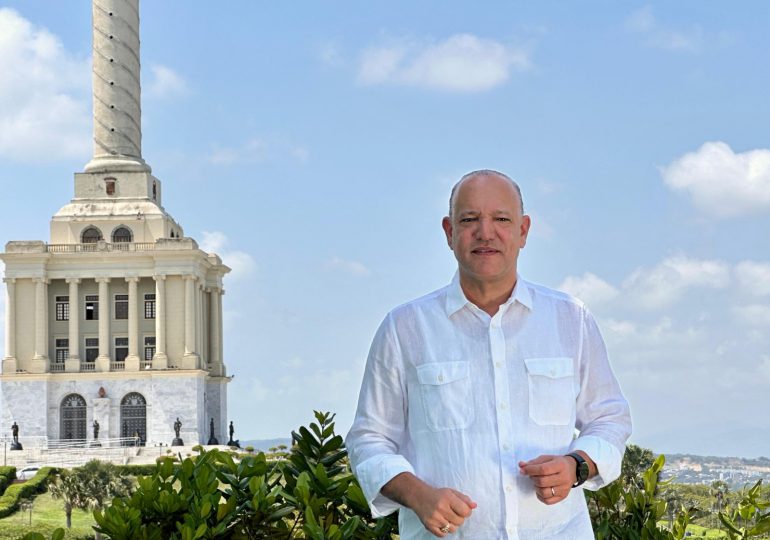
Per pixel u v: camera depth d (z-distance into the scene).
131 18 138.50
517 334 6.98
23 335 129.38
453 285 7.16
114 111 137.25
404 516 7.09
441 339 7.04
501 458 6.78
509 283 7.08
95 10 138.38
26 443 126.44
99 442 125.25
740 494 11.55
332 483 8.99
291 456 9.75
